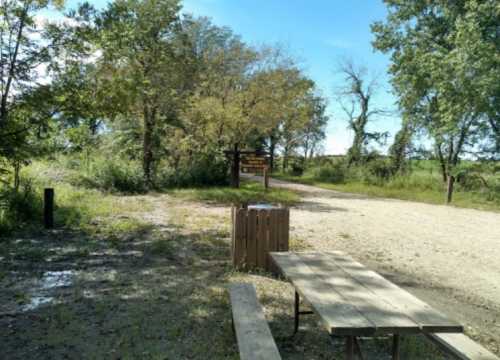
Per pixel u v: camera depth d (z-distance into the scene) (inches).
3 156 292.5
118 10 332.5
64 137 329.4
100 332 140.7
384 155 1179.3
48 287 187.8
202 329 144.7
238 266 219.3
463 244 323.6
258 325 115.8
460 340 115.1
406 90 868.0
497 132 736.3
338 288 112.4
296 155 1679.4
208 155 796.0
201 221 379.9
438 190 808.3
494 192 698.2
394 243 317.7
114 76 337.4
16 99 285.9
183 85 755.4
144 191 639.8
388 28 889.5
